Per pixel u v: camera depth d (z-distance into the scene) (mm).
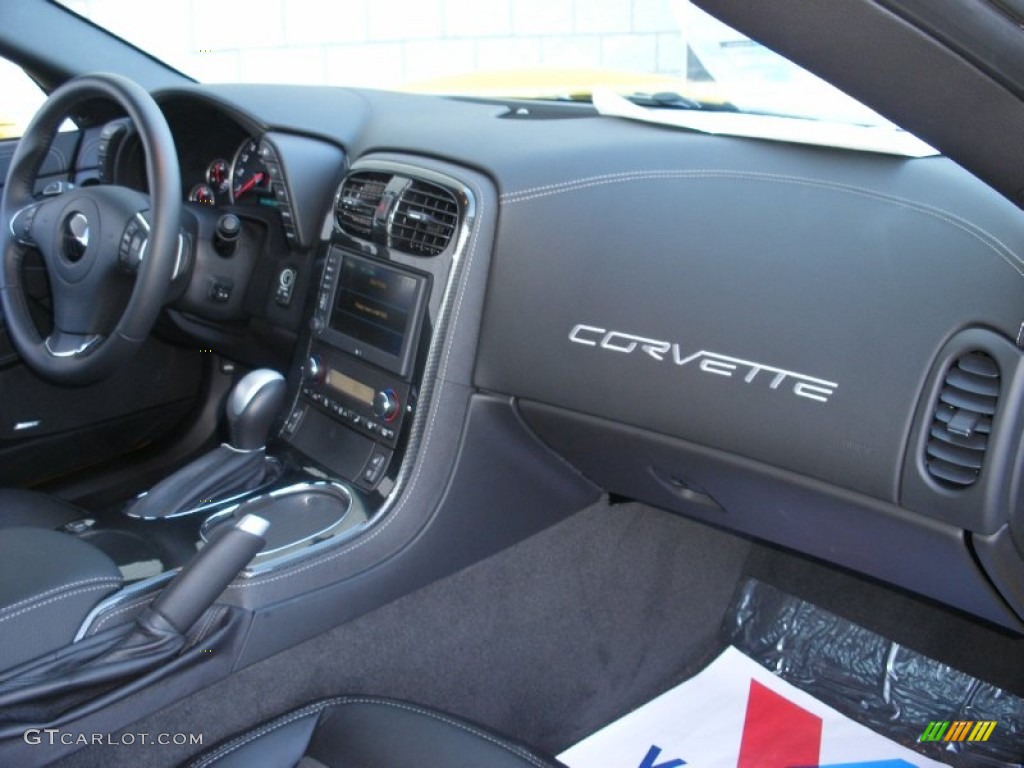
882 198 1237
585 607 1838
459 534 1650
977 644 1772
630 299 1396
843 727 1766
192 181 1969
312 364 1733
